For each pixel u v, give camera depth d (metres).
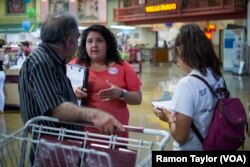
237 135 1.85
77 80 2.37
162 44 30.98
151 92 10.41
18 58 7.64
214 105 1.92
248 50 15.33
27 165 1.55
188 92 1.89
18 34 19.66
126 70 2.51
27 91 1.64
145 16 20.66
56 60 1.66
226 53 16.64
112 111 2.39
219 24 25.34
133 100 2.43
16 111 7.32
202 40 1.97
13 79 7.46
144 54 27.72
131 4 22.19
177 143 2.00
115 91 2.34
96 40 2.43
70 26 1.68
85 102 2.41
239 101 1.96
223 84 1.99
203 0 17.47
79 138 1.49
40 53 1.63
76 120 1.51
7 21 24.47
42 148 1.45
